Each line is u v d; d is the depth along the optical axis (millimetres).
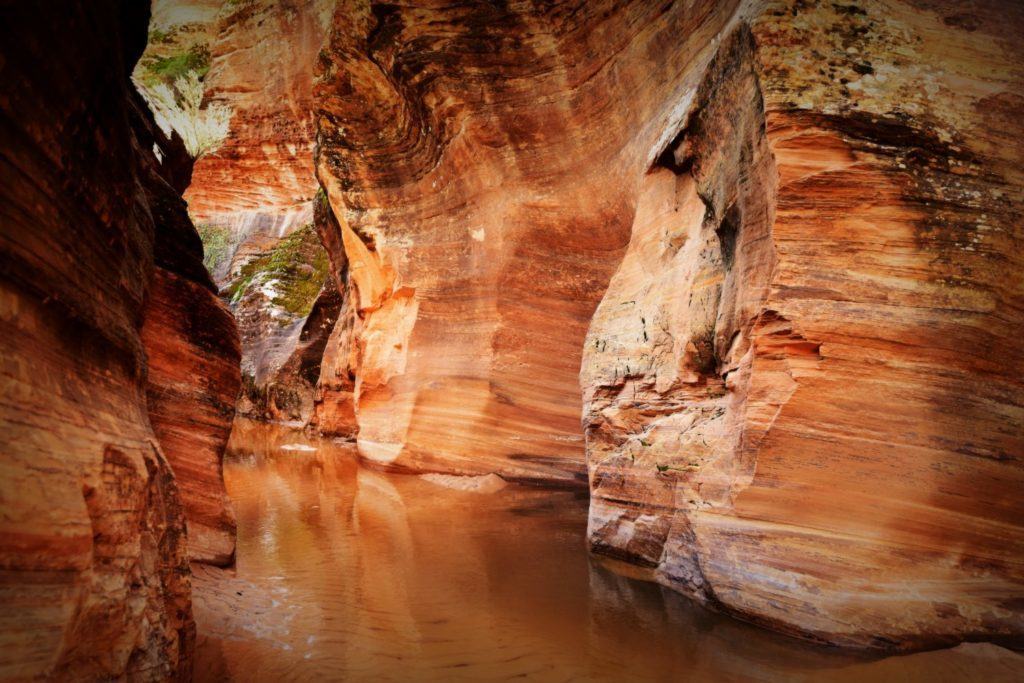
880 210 3924
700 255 5477
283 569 4973
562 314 9305
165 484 2844
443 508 7684
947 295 3846
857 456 3873
